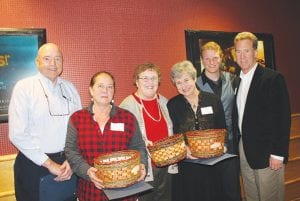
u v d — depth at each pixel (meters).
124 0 2.62
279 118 2.14
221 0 3.13
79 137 1.76
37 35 2.26
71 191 1.98
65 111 1.98
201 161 1.90
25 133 1.82
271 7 3.46
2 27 2.19
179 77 2.14
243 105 2.33
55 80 2.00
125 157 1.67
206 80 2.50
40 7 2.31
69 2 2.41
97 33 2.51
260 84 2.21
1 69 2.17
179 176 2.23
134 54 2.66
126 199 1.82
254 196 2.38
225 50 3.07
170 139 1.83
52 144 1.91
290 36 3.59
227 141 2.23
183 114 2.20
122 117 1.84
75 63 2.43
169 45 2.83
